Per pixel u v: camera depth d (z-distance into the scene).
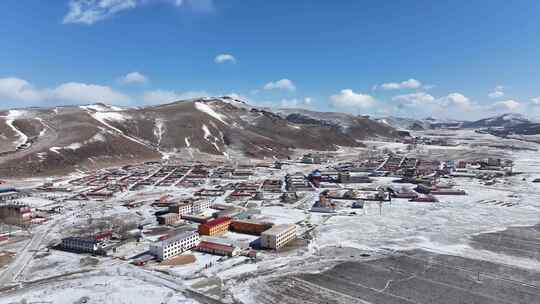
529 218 143.00
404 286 85.88
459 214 150.38
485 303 78.12
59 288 84.38
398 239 118.50
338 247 111.19
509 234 123.19
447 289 84.31
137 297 79.81
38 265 98.00
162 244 102.19
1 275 91.69
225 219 131.75
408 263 99.12
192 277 90.19
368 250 108.75
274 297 80.25
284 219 143.62
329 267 96.38
